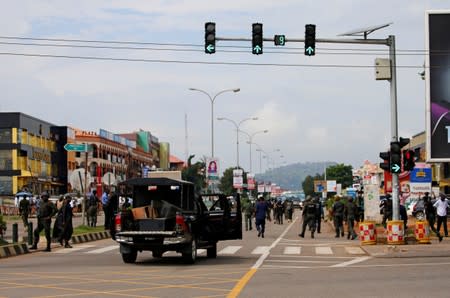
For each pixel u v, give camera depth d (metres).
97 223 52.78
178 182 22.78
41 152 102.31
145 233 21.50
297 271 19.62
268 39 26.89
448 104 34.66
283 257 25.25
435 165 78.50
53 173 107.00
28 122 97.75
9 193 92.94
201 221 23.48
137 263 22.58
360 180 98.38
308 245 32.16
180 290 15.19
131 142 135.12
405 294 14.20
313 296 13.94
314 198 44.38
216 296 14.11
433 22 34.81
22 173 93.44
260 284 16.25
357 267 20.88
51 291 15.13
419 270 19.61
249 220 49.84
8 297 14.14
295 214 99.88
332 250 28.84
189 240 21.86
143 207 22.31
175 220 21.70
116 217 22.00
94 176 80.88
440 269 19.86
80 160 111.31
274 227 54.94
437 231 33.00
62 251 28.23
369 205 47.94
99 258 24.72
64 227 29.84
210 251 24.98
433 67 34.75
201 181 101.62
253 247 30.81
